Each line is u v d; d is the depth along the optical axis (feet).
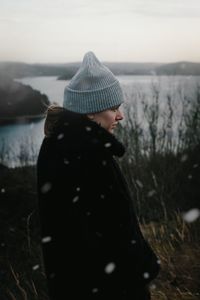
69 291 4.44
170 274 10.12
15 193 13.28
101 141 4.62
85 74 5.01
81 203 4.43
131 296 4.71
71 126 4.67
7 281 9.84
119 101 5.16
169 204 13.94
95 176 4.49
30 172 16.07
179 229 12.27
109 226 4.53
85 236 4.37
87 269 4.38
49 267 4.58
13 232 11.69
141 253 4.82
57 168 4.52
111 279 4.49
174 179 14.70
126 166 15.47
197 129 16.15
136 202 14.38
